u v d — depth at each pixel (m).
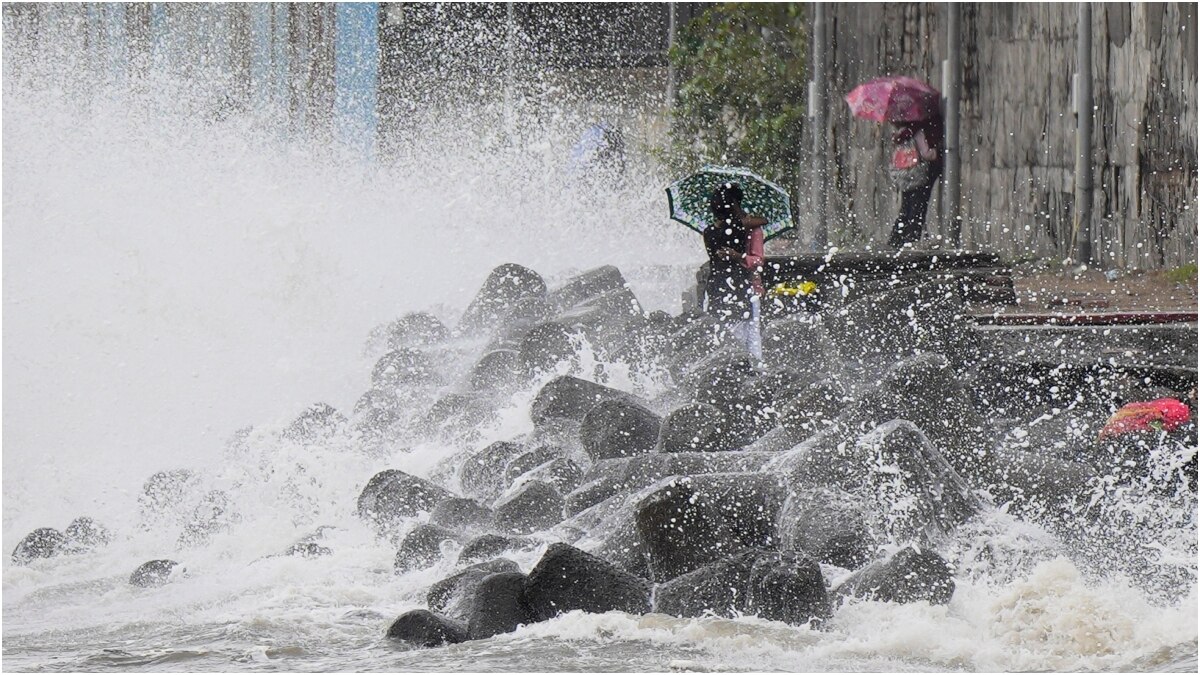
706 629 24.38
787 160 85.88
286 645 25.11
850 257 49.97
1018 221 61.59
